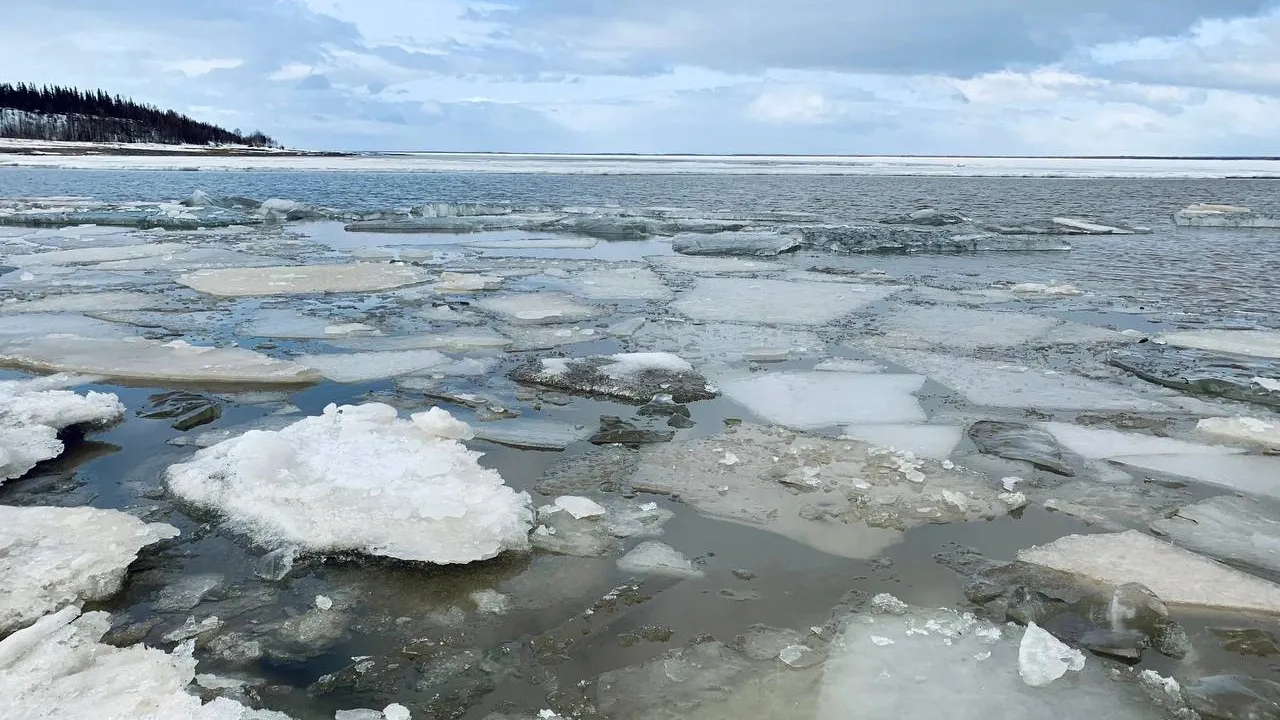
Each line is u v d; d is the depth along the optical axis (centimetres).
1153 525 349
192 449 419
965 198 2588
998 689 241
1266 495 378
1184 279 1016
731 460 410
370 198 2423
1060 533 342
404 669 249
